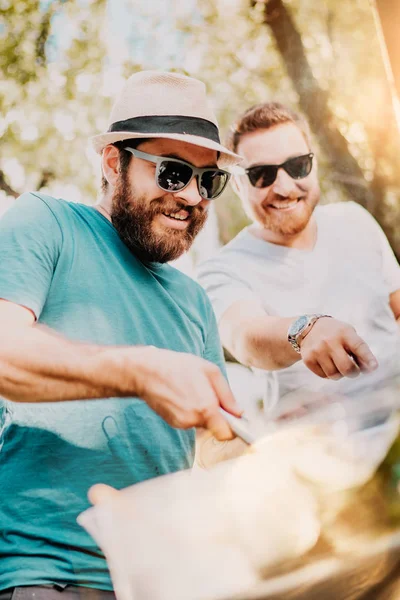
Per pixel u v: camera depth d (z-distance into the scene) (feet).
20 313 3.96
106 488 2.83
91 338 4.40
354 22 11.01
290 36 11.02
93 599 3.77
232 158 5.20
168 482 2.75
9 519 4.06
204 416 2.98
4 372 3.39
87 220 4.76
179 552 2.54
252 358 6.90
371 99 10.99
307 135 8.52
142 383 3.12
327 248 8.26
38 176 10.55
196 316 5.20
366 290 8.20
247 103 11.34
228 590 2.43
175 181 4.77
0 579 3.87
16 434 4.20
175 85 5.00
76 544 3.89
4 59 10.50
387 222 10.99
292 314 7.79
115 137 4.89
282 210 8.11
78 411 4.20
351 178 10.98
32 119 10.53
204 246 10.37
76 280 4.47
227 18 11.07
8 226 4.31
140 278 4.81
